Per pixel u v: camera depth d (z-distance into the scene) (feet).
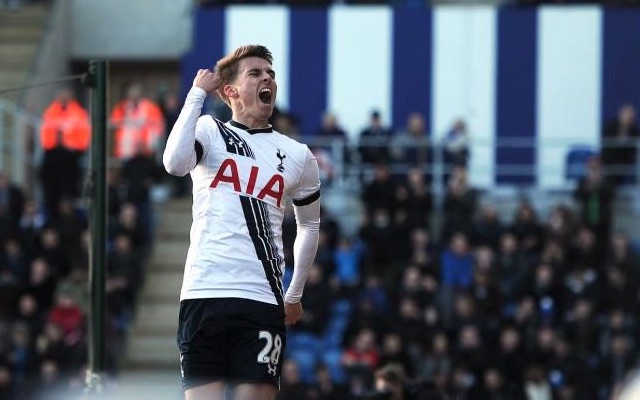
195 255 31.94
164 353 83.97
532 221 86.17
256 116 32.76
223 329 31.55
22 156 97.04
